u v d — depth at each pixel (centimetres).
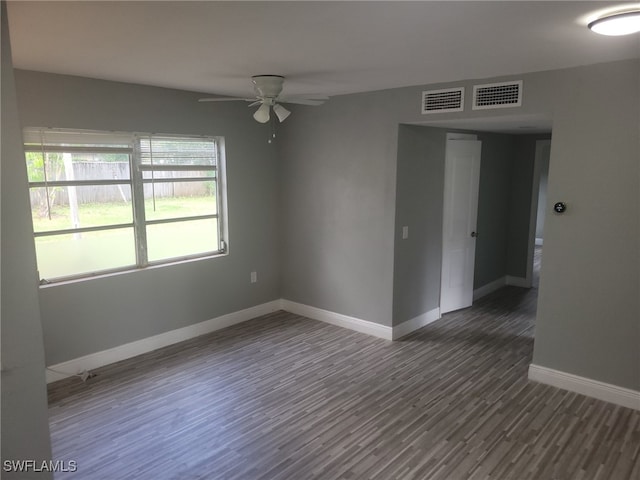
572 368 382
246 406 366
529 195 683
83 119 399
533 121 426
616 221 347
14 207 188
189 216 504
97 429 335
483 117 398
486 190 636
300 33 248
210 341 499
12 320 191
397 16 219
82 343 421
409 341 496
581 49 291
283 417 350
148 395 383
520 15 217
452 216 561
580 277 368
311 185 543
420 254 522
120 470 290
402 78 392
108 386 398
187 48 284
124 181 445
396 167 466
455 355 460
